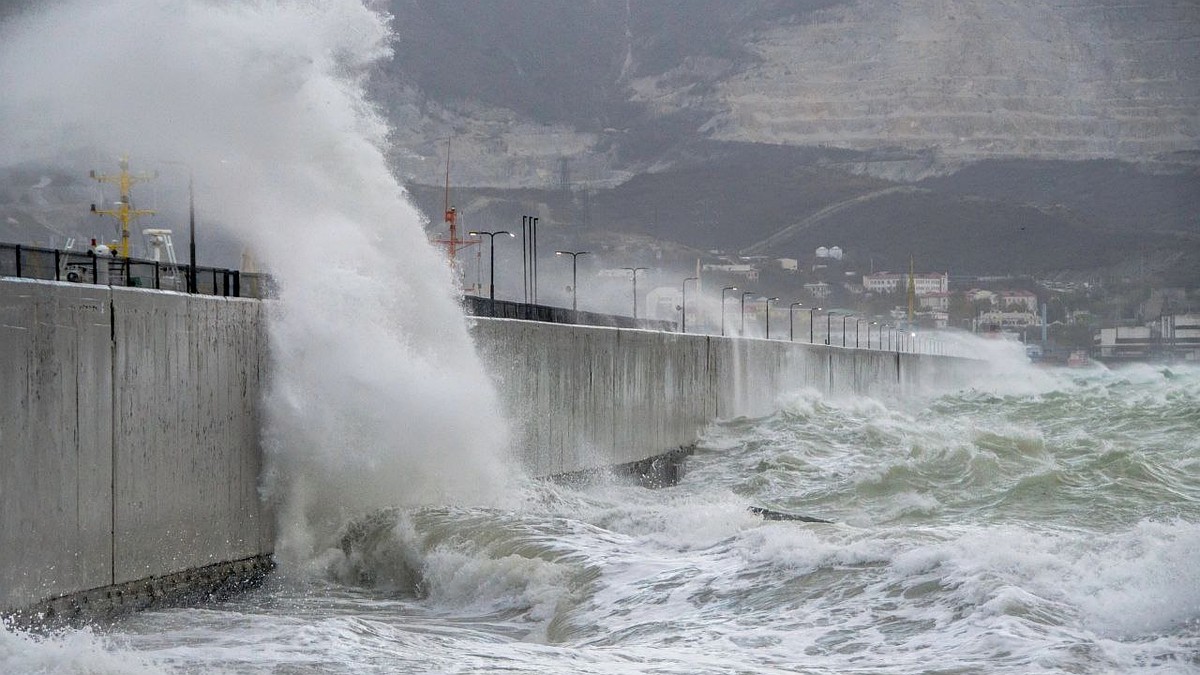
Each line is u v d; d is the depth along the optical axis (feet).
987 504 215.10
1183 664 80.69
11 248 115.34
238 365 140.56
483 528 140.26
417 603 129.80
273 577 143.13
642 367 271.90
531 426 204.74
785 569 111.96
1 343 102.99
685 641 98.48
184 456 128.88
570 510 176.35
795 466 264.31
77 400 111.96
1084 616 91.30
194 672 88.99
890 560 108.37
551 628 112.27
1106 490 221.25
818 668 88.07
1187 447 305.53
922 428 323.57
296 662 92.12
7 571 103.04
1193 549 99.19
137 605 119.75
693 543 127.75
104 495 115.55
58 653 88.38
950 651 88.12
